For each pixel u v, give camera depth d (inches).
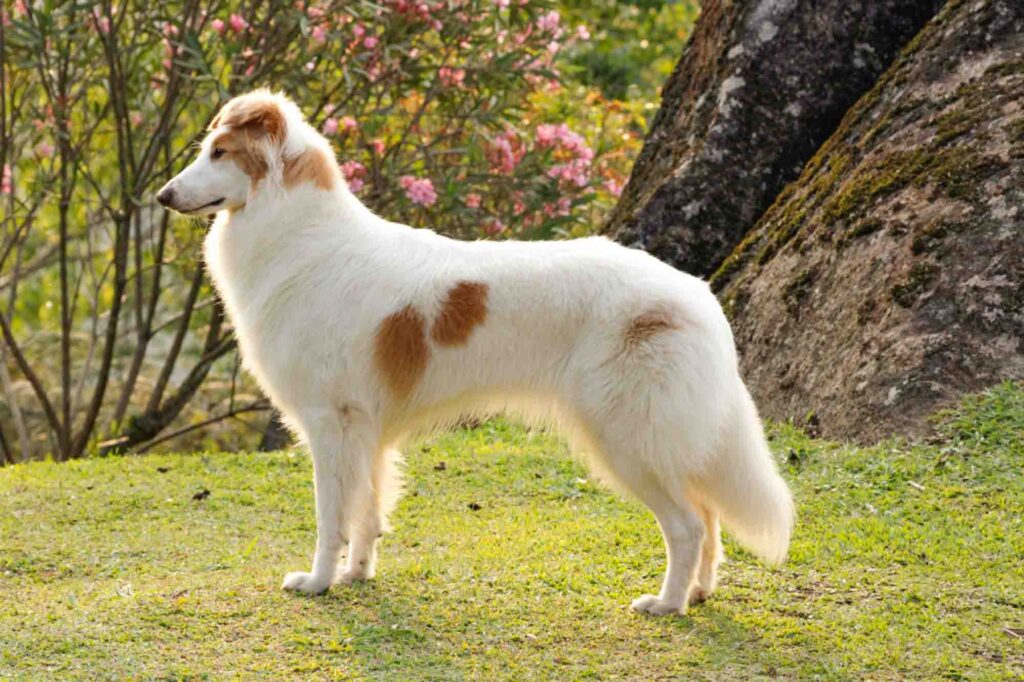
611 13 609.0
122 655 177.9
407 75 384.8
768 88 354.3
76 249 586.2
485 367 199.2
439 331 198.7
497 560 221.0
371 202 389.1
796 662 177.8
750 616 193.6
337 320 201.0
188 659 176.6
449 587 206.4
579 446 198.5
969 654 179.8
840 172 319.9
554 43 406.6
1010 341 266.4
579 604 199.2
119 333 561.0
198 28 402.3
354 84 380.8
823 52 354.3
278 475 290.7
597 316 192.4
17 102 447.8
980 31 312.2
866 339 282.7
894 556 216.4
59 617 195.8
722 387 189.6
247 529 253.9
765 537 195.6
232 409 450.9
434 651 180.9
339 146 381.7
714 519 200.8
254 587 205.3
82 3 360.5
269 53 391.5
